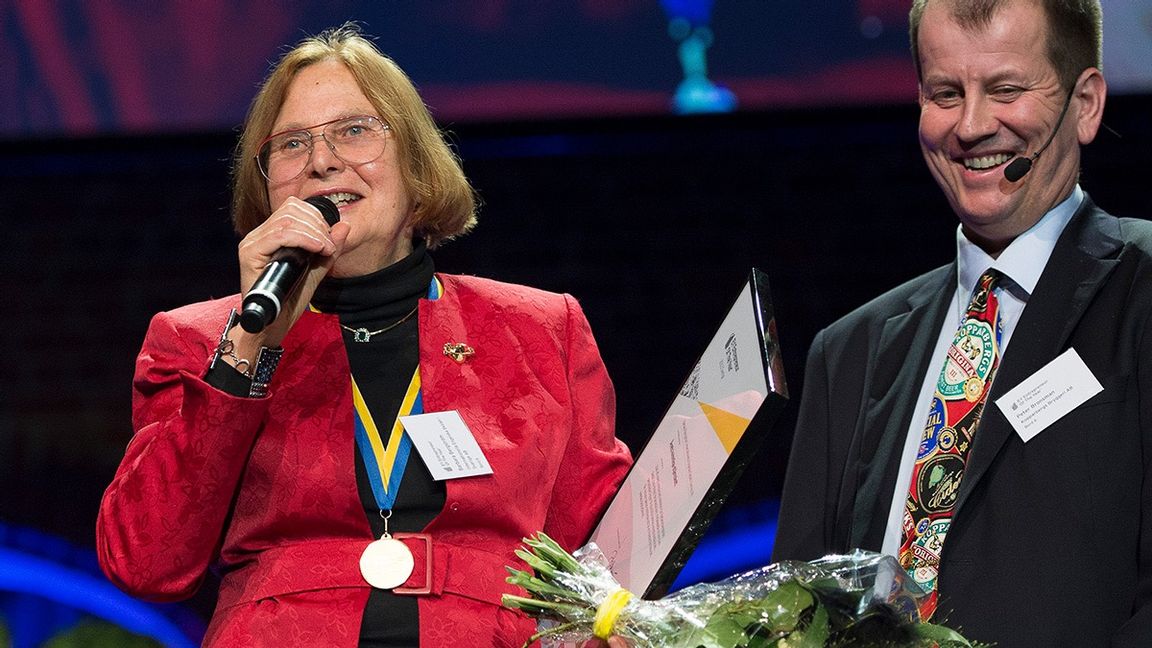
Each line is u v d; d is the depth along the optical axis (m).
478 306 2.96
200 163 6.59
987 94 2.87
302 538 2.66
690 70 5.93
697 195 6.50
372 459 2.71
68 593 6.25
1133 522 2.62
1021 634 2.61
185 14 5.96
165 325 2.82
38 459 6.38
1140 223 2.89
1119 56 5.71
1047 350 2.77
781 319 6.37
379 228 2.83
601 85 5.94
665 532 2.50
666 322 6.42
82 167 6.57
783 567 2.26
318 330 2.80
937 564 2.77
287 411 2.71
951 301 3.10
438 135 3.03
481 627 2.58
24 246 6.55
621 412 6.33
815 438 3.18
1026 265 2.92
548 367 2.92
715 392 2.50
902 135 6.45
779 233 6.45
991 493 2.73
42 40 6.00
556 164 6.54
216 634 2.61
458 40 5.93
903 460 2.97
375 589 2.58
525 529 2.72
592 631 2.33
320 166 2.79
